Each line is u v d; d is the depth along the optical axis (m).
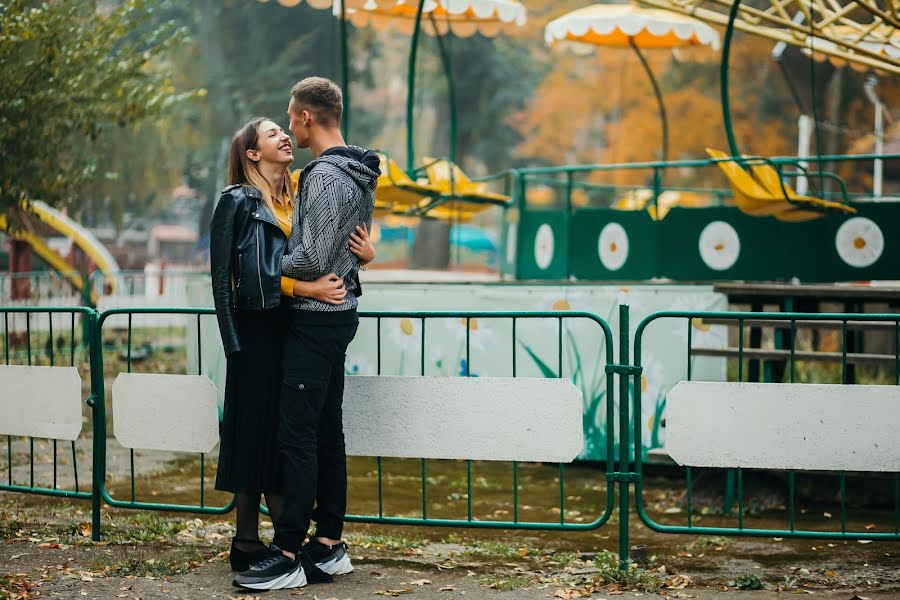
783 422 4.43
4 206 10.33
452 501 7.03
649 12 11.59
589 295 8.24
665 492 7.42
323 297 4.20
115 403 5.05
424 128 41.75
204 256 34.22
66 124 10.16
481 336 8.59
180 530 5.41
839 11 10.07
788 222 9.16
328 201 4.14
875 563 5.09
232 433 4.36
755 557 5.25
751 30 10.27
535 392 4.58
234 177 4.34
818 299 7.94
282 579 4.29
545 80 30.89
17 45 9.43
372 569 4.71
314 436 4.33
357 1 11.49
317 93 4.34
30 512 5.94
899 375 4.45
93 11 10.44
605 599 4.22
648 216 9.75
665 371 8.02
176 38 10.59
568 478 8.03
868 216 8.92
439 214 12.12
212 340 9.31
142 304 16.66
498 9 11.62
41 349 14.70
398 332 8.90
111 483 7.18
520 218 11.19
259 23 27.02
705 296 7.94
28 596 4.15
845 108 15.92
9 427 5.34
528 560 5.00
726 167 8.54
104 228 38.28
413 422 4.71
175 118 25.78
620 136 28.02
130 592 4.24
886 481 6.96
